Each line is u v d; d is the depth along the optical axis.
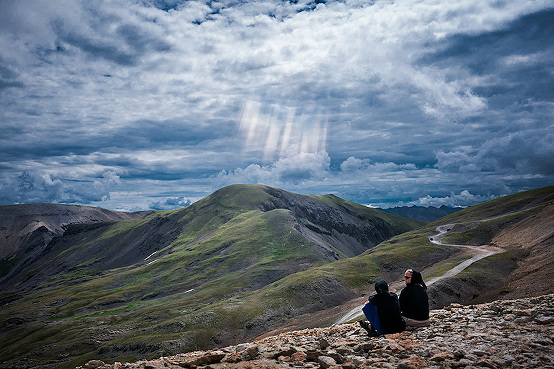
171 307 173.38
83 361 117.56
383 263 178.75
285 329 115.31
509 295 81.75
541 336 8.60
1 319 197.75
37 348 142.50
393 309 10.84
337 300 143.62
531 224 182.50
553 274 82.50
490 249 179.88
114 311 190.75
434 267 151.62
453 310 14.88
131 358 113.25
